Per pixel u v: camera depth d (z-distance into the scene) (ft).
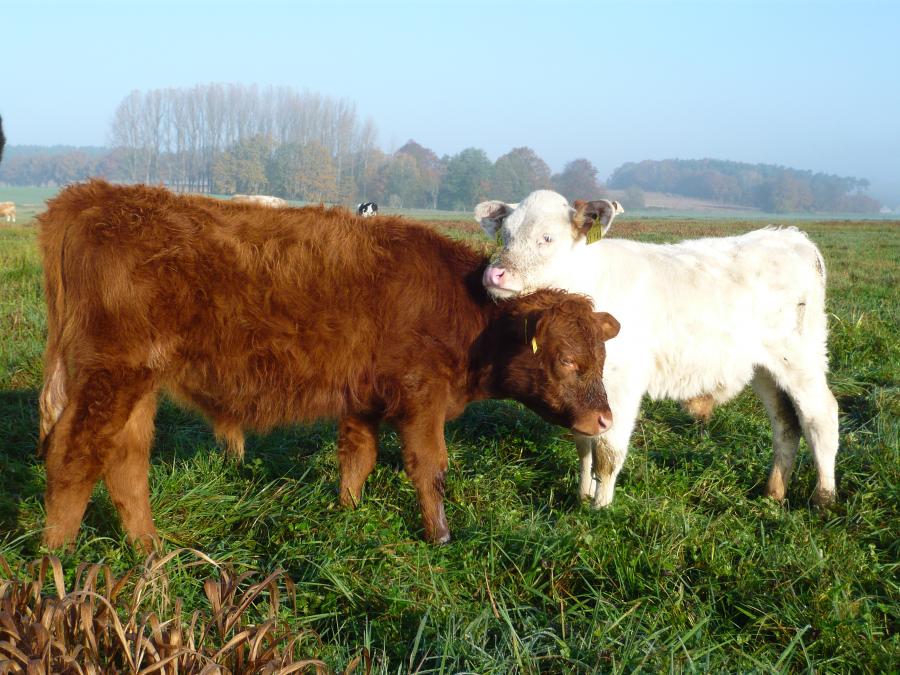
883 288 45.52
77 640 8.70
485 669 10.09
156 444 18.65
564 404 14.61
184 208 13.55
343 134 302.04
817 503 17.06
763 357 17.48
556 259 16.01
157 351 12.94
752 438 20.34
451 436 19.93
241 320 13.30
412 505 15.76
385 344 14.12
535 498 17.01
